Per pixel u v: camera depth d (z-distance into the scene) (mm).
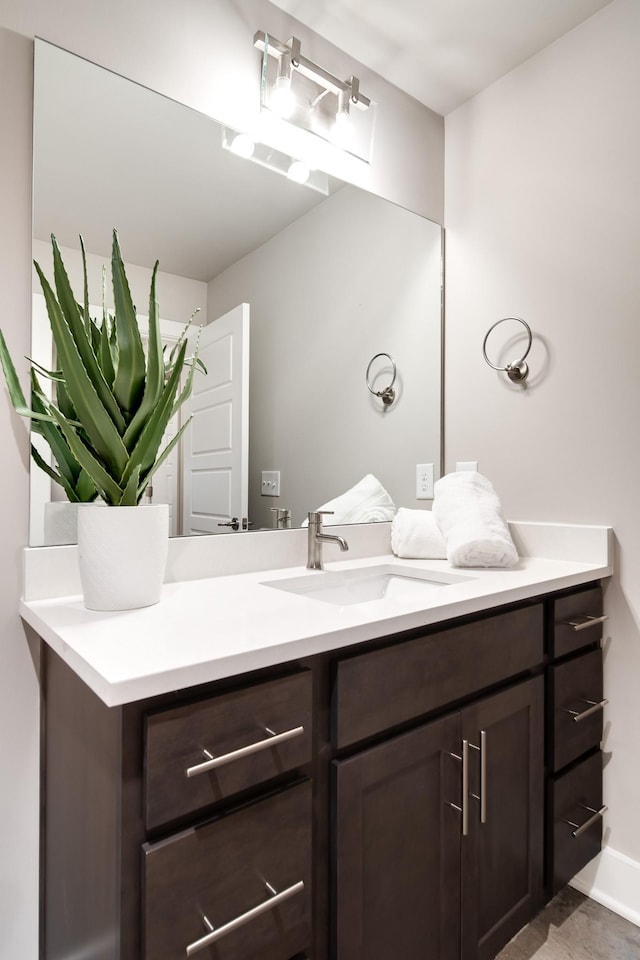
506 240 1693
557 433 1564
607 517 1462
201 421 1302
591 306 1491
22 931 1027
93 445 971
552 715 1272
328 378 1546
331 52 1563
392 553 1711
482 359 1752
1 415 1029
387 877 905
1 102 1032
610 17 1452
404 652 936
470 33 1531
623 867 1406
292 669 797
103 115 1160
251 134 1398
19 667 1033
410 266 1769
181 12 1270
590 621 1385
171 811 662
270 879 751
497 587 1151
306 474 1513
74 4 1115
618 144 1438
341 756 857
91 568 943
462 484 1561
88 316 1050
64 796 902
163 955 651
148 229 1228
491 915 1112
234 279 1369
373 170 1675
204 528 1302
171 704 674
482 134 1768
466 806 1043
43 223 1080
